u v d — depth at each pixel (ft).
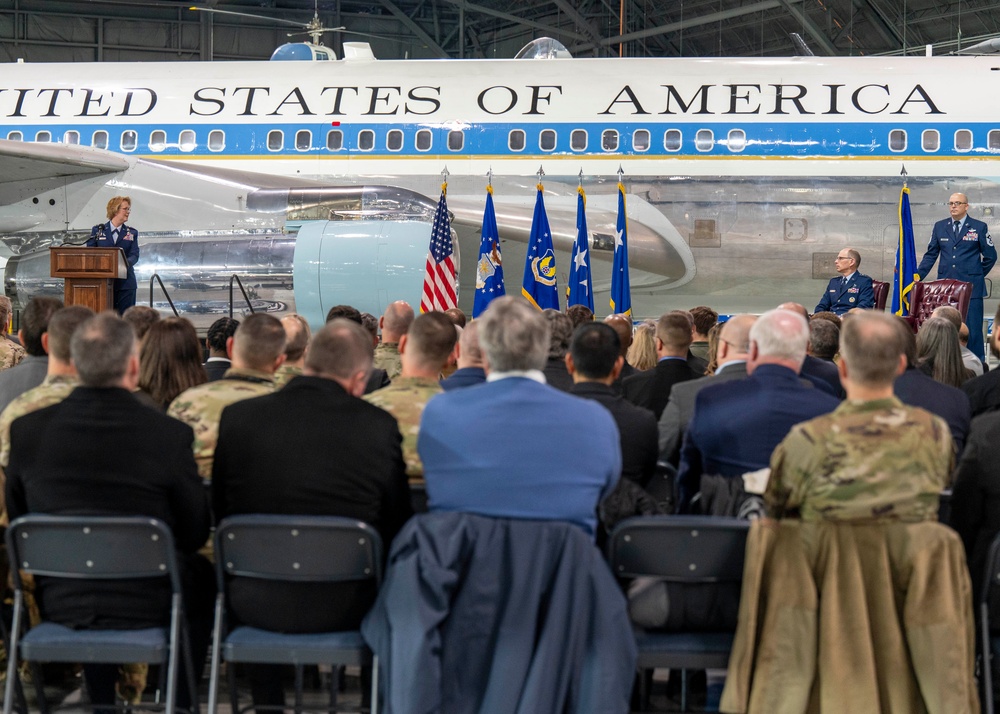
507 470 10.21
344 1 111.86
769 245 40.55
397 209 38.75
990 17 83.30
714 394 12.57
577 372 13.64
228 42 111.75
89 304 26.00
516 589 9.85
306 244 36.29
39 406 12.98
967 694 9.91
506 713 9.54
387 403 12.84
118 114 43.06
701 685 14.60
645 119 40.65
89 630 11.05
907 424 10.18
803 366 17.78
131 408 11.18
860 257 36.78
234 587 11.06
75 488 11.00
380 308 36.29
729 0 93.40
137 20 108.37
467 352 14.85
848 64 40.81
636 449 13.29
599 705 9.66
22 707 12.05
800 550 10.35
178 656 11.53
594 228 40.65
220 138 42.42
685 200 40.60
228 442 11.31
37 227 42.27
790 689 10.16
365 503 11.17
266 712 12.76
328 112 42.09
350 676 15.07
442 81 42.24
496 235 33.50
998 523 11.22
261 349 13.82
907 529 10.14
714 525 10.55
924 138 39.37
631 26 105.19
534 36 111.45
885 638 10.11
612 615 9.87
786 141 39.91
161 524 10.48
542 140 41.04
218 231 38.09
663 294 43.24
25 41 106.52
